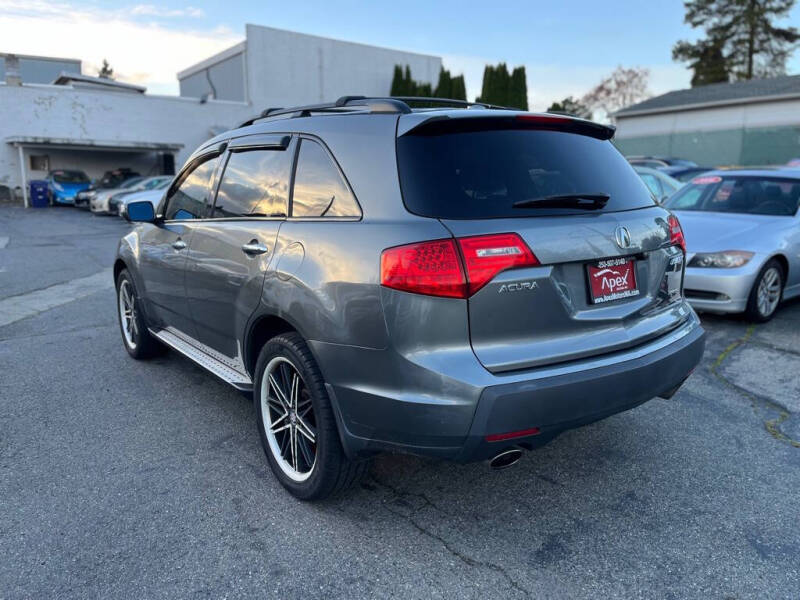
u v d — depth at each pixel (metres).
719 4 49.91
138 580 2.51
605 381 2.60
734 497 3.11
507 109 3.24
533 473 3.36
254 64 35.94
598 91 51.41
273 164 3.32
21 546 2.73
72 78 35.06
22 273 9.98
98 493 3.17
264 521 2.92
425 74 42.50
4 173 31.17
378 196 2.65
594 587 2.46
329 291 2.65
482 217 2.52
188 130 34.31
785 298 6.64
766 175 7.32
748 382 4.72
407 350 2.46
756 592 2.43
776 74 50.09
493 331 2.48
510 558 2.64
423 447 2.50
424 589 2.45
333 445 2.80
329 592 2.44
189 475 3.35
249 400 4.44
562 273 2.62
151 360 5.36
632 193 3.12
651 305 3.01
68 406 4.32
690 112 31.12
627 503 3.06
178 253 4.06
